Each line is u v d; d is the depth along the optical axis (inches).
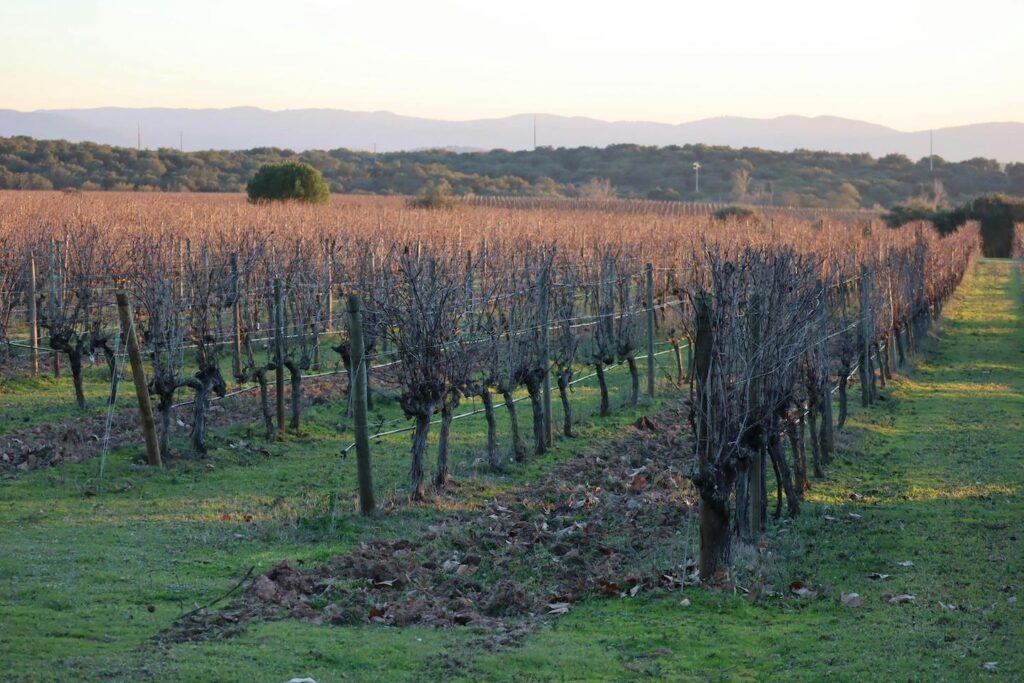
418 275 541.3
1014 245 2573.8
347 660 278.7
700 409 363.9
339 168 5103.3
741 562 371.2
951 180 6254.9
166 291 561.9
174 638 287.6
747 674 277.3
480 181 4968.0
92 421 604.1
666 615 326.6
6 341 738.8
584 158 6456.7
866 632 307.4
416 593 342.3
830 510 473.7
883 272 870.4
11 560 348.5
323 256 877.2
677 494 488.1
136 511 434.9
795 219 2418.8
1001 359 1015.0
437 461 535.8
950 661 283.1
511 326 557.3
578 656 288.4
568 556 388.2
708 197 5255.9
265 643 287.7
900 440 646.5
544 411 592.4
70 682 250.2
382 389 735.1
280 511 442.0
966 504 479.2
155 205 1750.7
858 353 748.6
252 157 5383.9
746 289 410.3
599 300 737.0
